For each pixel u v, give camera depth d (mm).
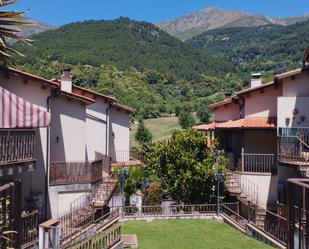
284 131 20969
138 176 26125
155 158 24375
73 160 23562
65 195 21750
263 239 17719
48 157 21312
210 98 92000
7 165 16109
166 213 22797
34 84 21344
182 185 23594
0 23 11164
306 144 18688
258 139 24719
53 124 22734
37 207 20625
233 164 24781
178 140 23969
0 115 16328
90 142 29797
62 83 27641
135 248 16922
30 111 16922
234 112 29203
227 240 18172
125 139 35031
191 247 17016
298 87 22766
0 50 12086
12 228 8305
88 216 20406
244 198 22828
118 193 25531
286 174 22094
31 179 21062
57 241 13812
